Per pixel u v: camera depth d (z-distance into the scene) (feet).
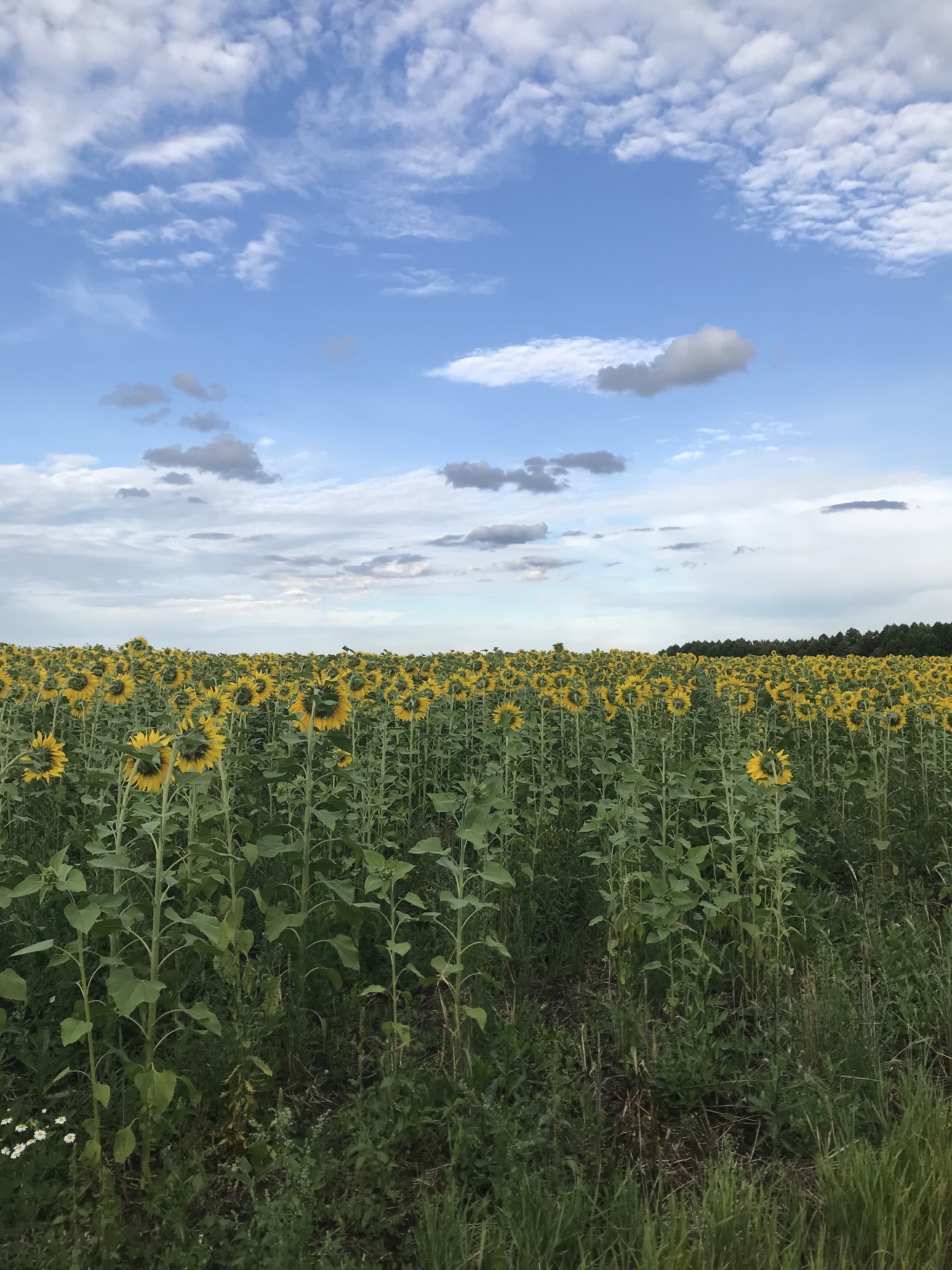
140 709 32.86
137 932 16.80
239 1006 15.29
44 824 25.26
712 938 20.93
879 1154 12.96
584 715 35.55
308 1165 11.89
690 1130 14.48
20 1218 11.60
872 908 21.66
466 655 60.95
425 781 30.94
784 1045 16.44
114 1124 13.93
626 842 20.65
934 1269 10.42
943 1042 16.70
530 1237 10.92
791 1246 10.78
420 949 19.66
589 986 19.72
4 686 27.14
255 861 16.99
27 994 15.55
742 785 20.66
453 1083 14.69
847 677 47.80
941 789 31.45
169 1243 11.45
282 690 29.40
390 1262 11.59
